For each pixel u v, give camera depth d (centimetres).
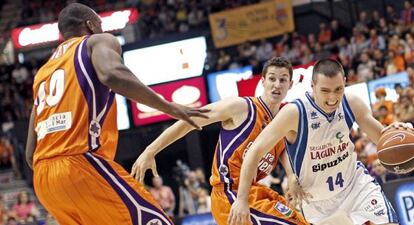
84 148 620
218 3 3172
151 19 3272
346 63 2494
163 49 2569
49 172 625
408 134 754
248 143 803
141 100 591
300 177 794
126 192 630
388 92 2080
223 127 820
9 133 2980
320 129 759
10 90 3189
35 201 2703
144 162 814
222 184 813
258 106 810
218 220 823
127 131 2592
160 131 2600
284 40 2806
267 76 814
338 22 2902
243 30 2969
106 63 595
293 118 749
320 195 807
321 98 745
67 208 636
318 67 744
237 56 2970
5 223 2181
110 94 635
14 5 3812
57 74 634
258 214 791
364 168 826
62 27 665
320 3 3030
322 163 779
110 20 3219
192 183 2064
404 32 2516
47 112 636
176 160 2744
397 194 1503
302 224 800
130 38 3184
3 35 3559
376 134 785
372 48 2512
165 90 2562
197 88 2552
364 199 799
